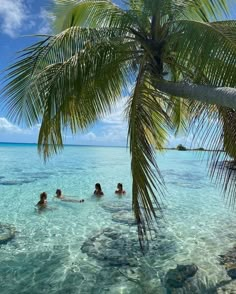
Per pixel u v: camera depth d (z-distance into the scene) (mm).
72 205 11516
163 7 5465
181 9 5957
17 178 18953
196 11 6340
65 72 5191
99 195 13320
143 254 6648
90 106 5914
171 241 7656
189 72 5539
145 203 4316
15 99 5715
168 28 5531
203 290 5262
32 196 13375
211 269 6055
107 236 7867
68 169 25078
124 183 18141
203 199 13375
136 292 5168
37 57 5609
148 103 5051
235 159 5477
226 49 4371
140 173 4387
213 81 4684
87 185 16719
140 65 5785
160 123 7277
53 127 5508
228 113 5523
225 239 7898
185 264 6266
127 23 5812
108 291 5180
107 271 5902
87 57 5336
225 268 6086
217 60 4473
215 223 9469
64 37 5527
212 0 6098
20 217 9789
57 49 5578
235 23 5590
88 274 5766
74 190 15023
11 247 7059
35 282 5438
